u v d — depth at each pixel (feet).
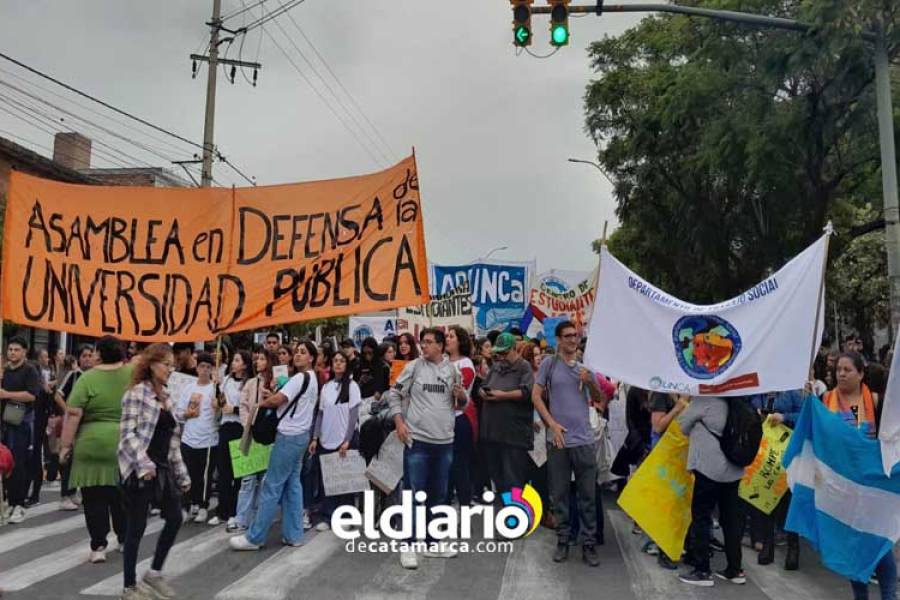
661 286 96.68
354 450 25.21
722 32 49.32
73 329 25.00
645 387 20.44
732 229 72.28
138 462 17.30
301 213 25.93
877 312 111.24
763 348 19.56
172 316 25.40
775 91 50.14
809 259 19.69
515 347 24.68
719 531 26.13
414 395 22.39
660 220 81.00
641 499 21.01
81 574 20.26
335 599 18.15
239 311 25.40
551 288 52.47
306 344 23.59
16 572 20.45
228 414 27.02
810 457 18.45
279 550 22.93
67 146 106.63
